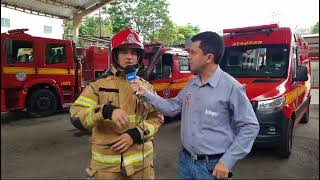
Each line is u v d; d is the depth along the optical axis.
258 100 5.01
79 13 14.97
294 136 7.00
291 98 5.51
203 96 2.05
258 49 6.14
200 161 2.07
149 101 2.10
